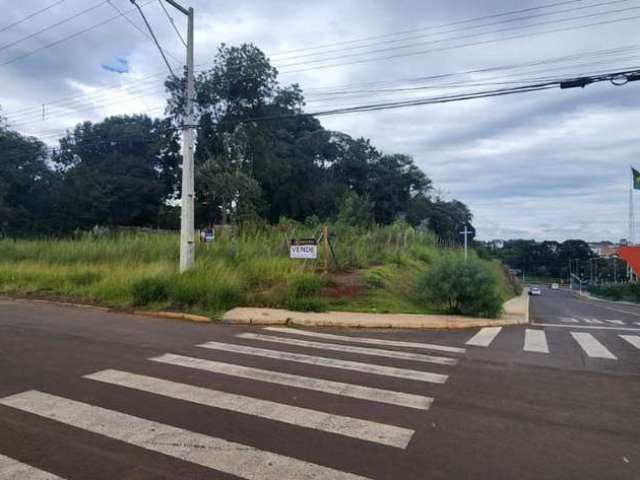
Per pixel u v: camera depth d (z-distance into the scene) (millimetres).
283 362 7109
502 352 8500
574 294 80500
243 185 40031
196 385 5789
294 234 21250
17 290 15602
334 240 20094
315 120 66688
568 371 7098
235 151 42562
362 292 14758
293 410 4977
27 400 5152
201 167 39781
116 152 59188
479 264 14922
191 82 14617
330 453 3961
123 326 10062
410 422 4715
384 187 64188
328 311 12859
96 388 5602
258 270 15062
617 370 7262
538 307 32812
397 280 17203
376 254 20672
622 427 4711
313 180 60812
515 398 5598
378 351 8211
